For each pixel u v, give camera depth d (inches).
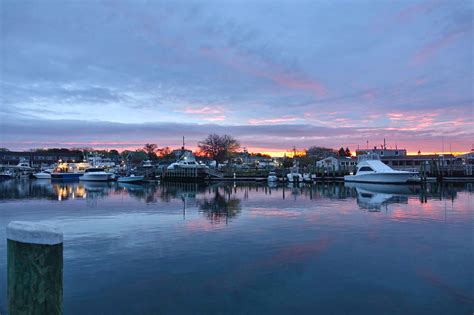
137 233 623.2
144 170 2979.8
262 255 483.8
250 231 639.8
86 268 428.5
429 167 2861.7
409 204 1050.7
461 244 541.0
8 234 92.0
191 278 395.5
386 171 2062.0
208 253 493.0
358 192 1507.1
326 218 786.8
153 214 853.2
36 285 89.7
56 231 92.6
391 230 647.1
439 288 364.8
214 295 350.0
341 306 325.4
